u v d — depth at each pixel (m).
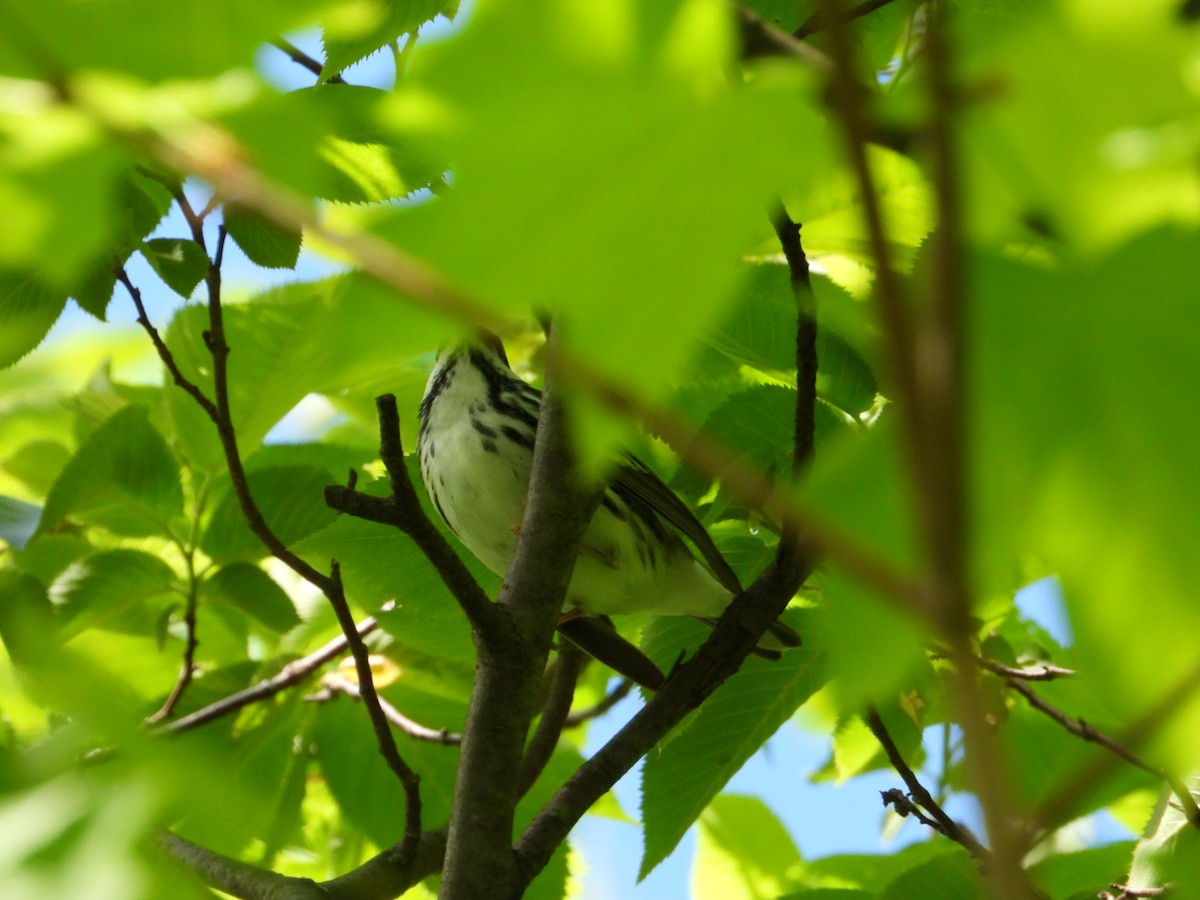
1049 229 2.30
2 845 2.37
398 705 13.38
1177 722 2.30
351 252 2.17
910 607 2.22
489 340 13.09
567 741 14.57
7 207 2.38
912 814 9.63
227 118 2.46
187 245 9.18
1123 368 2.32
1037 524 2.38
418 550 11.03
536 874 8.55
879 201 2.14
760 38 2.77
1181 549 2.32
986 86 2.14
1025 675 9.66
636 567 12.46
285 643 14.15
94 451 12.10
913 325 2.10
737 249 2.13
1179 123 2.15
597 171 2.11
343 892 9.09
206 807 2.58
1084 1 2.12
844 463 2.48
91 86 2.47
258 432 12.77
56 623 11.18
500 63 2.13
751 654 10.71
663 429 2.71
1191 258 2.24
